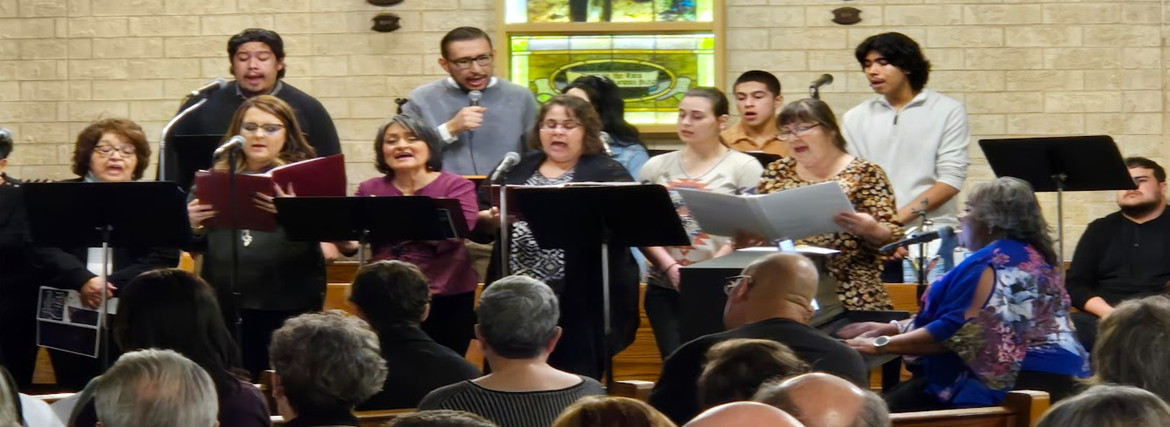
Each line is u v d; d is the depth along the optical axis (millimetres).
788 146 6758
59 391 7441
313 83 11062
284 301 6949
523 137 8898
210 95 8844
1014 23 10680
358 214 6473
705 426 2303
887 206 6621
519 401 4402
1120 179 7395
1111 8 10617
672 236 6297
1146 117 10625
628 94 10797
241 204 6582
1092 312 8102
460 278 7051
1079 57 10656
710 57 10703
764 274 5062
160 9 11086
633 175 8781
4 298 7336
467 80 9055
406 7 11008
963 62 10703
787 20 10797
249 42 8719
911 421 4613
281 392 4168
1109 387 2934
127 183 6438
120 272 7320
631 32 10727
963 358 5773
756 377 3830
